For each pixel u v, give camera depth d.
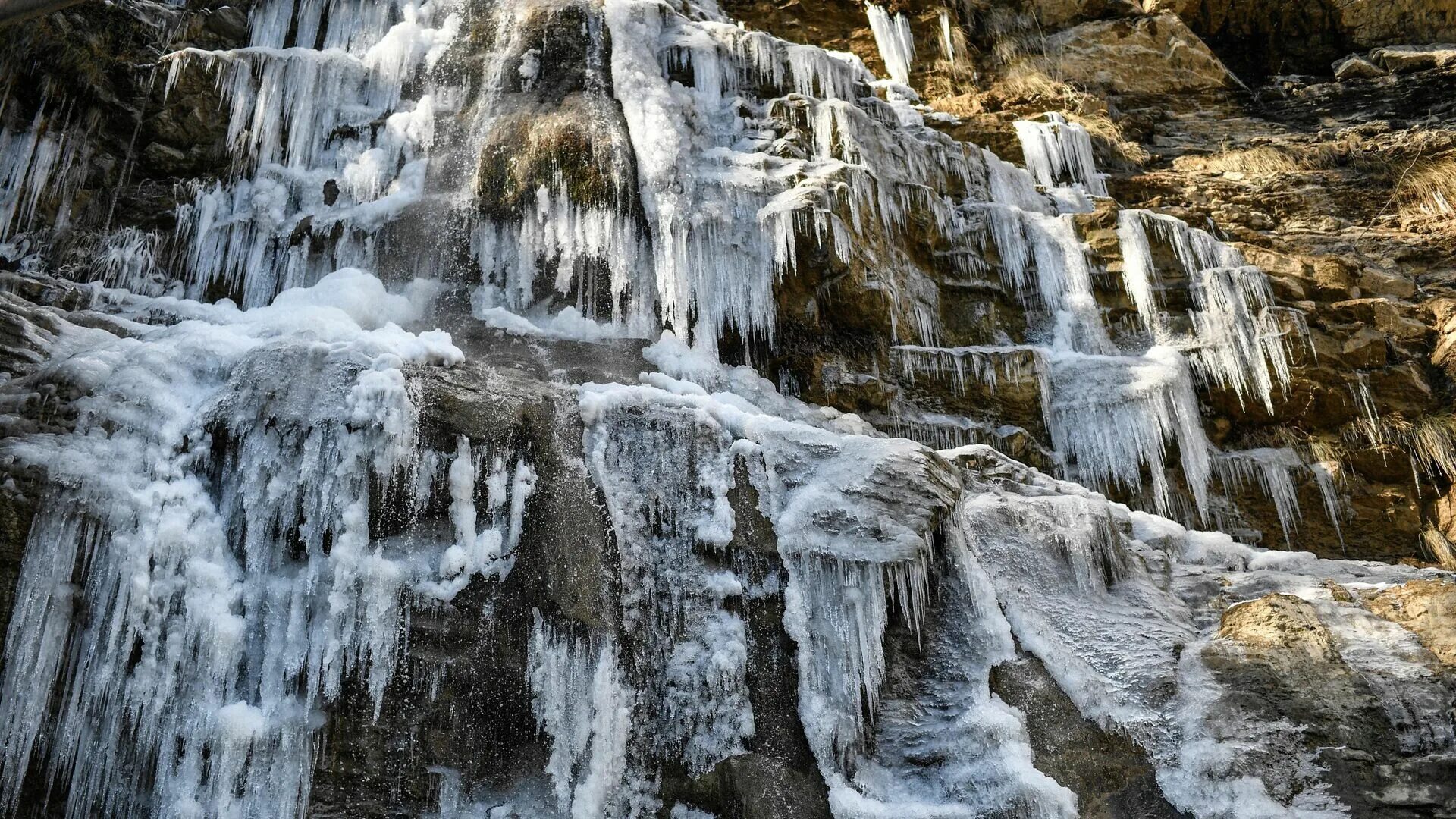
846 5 13.45
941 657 6.38
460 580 5.83
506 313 8.20
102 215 8.92
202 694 5.46
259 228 8.84
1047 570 6.98
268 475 5.89
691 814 5.79
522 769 5.70
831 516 6.47
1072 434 9.48
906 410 9.10
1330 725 6.09
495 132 9.10
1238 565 7.96
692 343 8.56
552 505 6.14
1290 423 10.09
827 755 5.95
